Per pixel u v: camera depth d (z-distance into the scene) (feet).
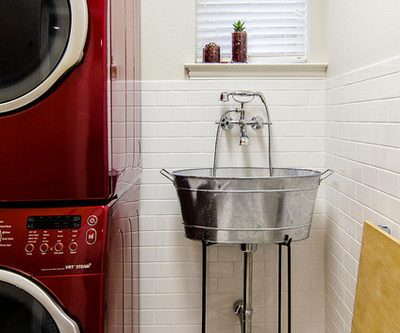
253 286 6.50
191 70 6.32
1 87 3.58
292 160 6.41
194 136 6.37
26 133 3.62
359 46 5.02
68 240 3.51
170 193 6.40
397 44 4.05
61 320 3.40
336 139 5.86
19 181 3.64
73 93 3.61
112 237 3.86
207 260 6.47
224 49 6.66
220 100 6.25
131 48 5.35
